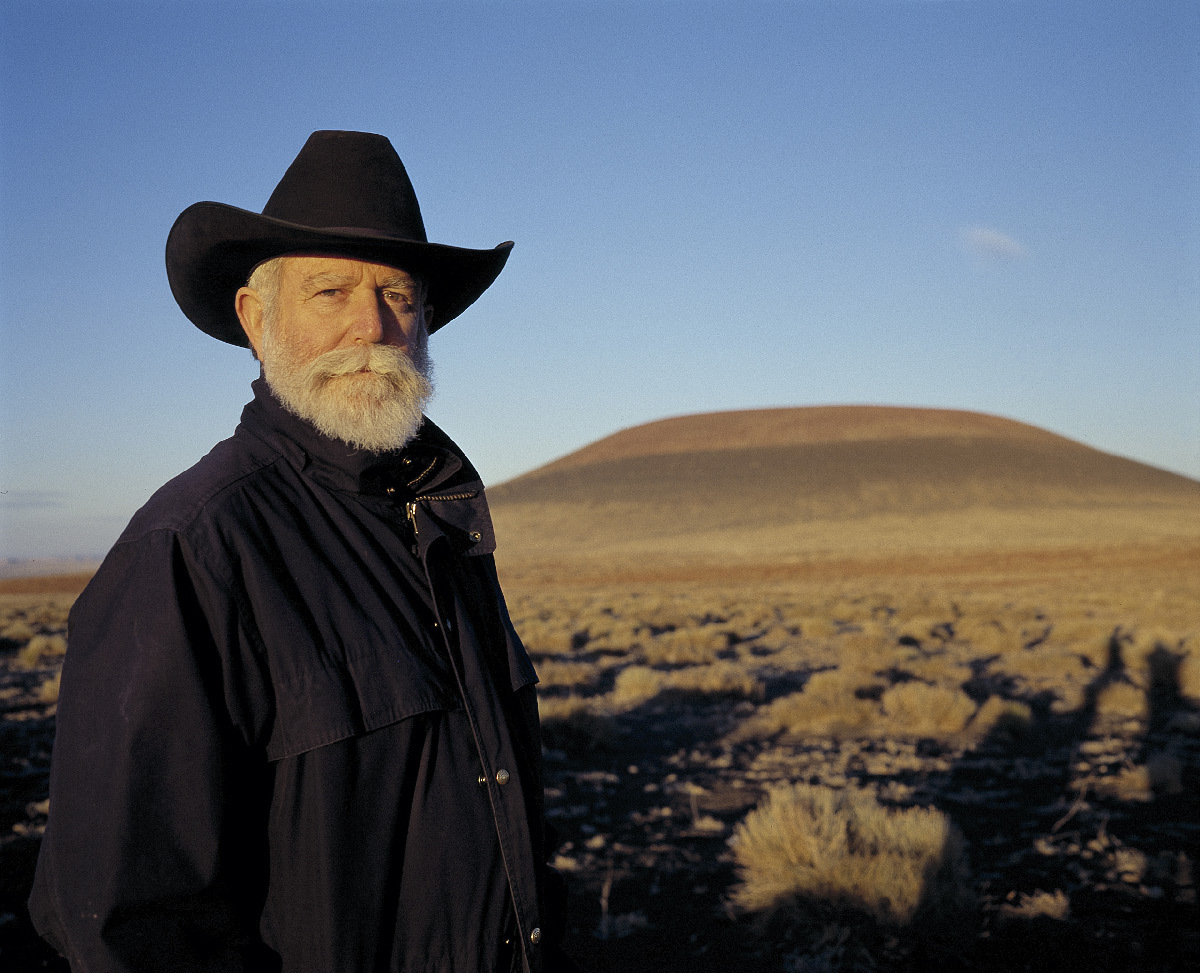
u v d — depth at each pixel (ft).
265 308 5.32
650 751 32.01
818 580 157.99
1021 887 18.69
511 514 343.46
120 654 3.97
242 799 4.07
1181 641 59.93
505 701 5.37
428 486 5.60
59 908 3.73
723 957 15.92
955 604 95.50
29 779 27.71
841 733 33.86
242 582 4.24
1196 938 16.19
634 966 15.67
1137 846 20.98
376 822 4.24
